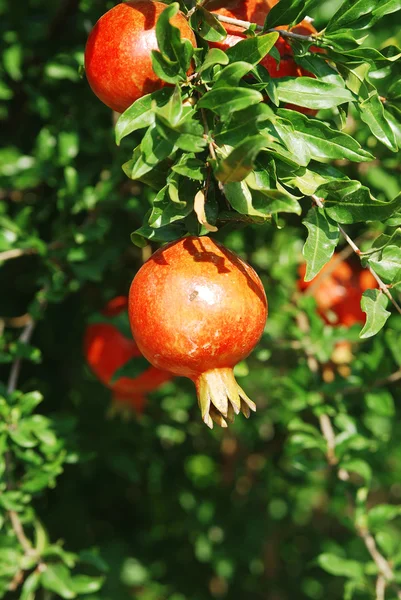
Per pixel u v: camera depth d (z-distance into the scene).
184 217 1.04
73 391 1.66
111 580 1.91
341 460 1.32
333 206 1.05
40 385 1.60
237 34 1.05
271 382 1.57
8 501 1.27
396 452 1.97
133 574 1.98
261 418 1.76
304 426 1.33
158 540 1.96
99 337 1.30
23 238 1.33
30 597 1.27
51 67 1.39
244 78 1.05
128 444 1.66
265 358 1.38
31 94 1.42
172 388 1.54
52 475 1.29
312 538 2.11
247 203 1.00
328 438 1.33
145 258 1.35
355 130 1.36
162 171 1.03
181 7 1.03
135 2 1.03
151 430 1.64
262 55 1.01
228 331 1.00
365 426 1.50
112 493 1.86
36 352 1.31
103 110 1.41
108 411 1.57
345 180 1.04
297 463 1.32
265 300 1.02
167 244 1.02
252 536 1.90
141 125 1.00
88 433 1.62
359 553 1.88
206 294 0.99
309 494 2.17
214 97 0.98
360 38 1.07
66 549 1.76
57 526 1.75
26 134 1.60
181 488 1.87
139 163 1.00
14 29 1.55
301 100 1.04
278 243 1.47
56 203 1.43
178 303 0.99
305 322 1.40
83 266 1.34
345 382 1.35
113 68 1.02
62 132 1.40
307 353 1.36
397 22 1.44
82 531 1.81
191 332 0.99
